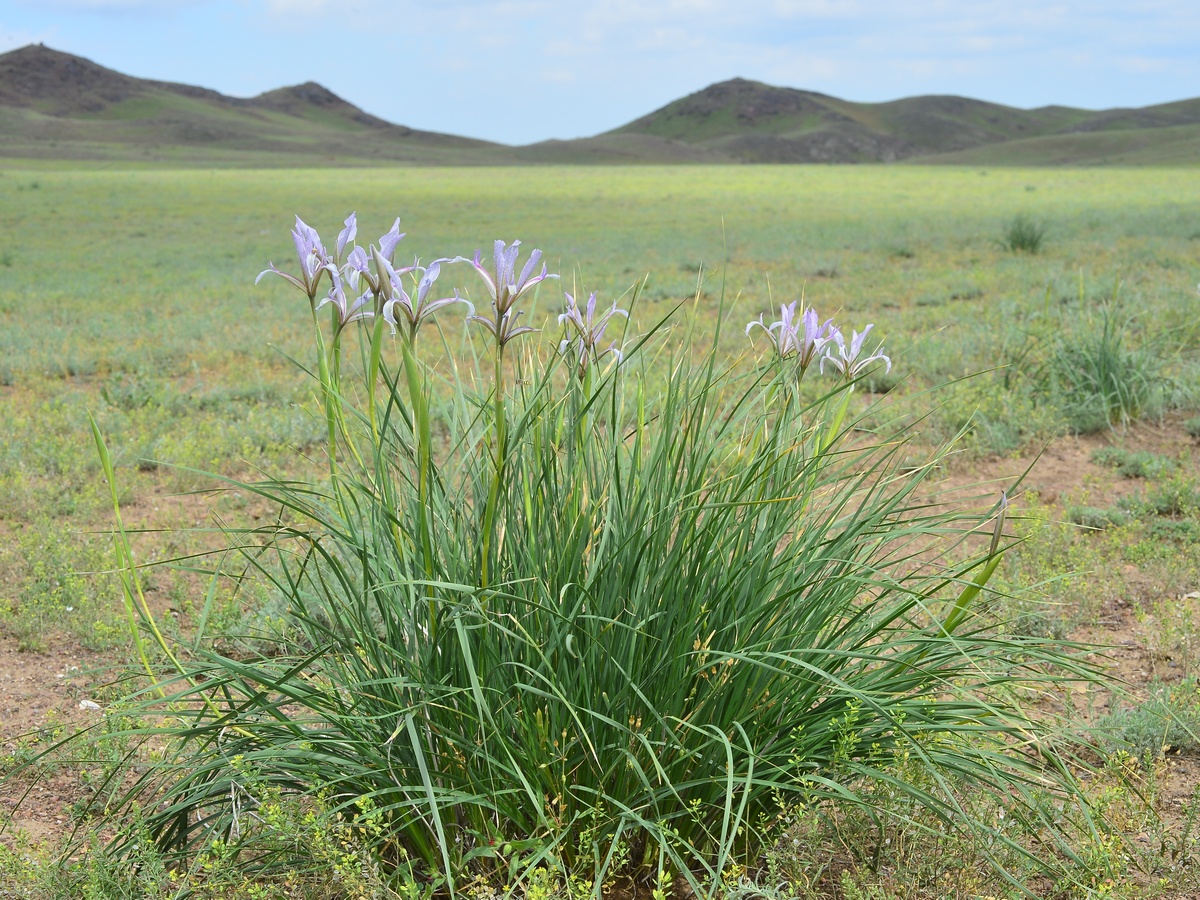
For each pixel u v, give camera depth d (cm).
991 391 791
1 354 1159
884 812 269
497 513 286
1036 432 768
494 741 267
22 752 365
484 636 262
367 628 281
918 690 303
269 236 2852
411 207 3956
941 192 4750
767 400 302
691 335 299
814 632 282
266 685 268
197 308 1556
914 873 262
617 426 285
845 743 261
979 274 1619
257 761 278
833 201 4128
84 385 1062
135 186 5325
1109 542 556
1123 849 278
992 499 633
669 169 9456
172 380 1073
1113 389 802
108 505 666
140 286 1816
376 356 245
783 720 282
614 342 278
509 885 258
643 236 2636
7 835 323
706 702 272
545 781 263
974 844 266
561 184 6016
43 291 1728
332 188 5375
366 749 268
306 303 1584
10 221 3241
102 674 441
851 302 1425
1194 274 1516
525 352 322
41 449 756
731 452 311
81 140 13938
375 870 243
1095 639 453
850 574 279
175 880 264
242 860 288
